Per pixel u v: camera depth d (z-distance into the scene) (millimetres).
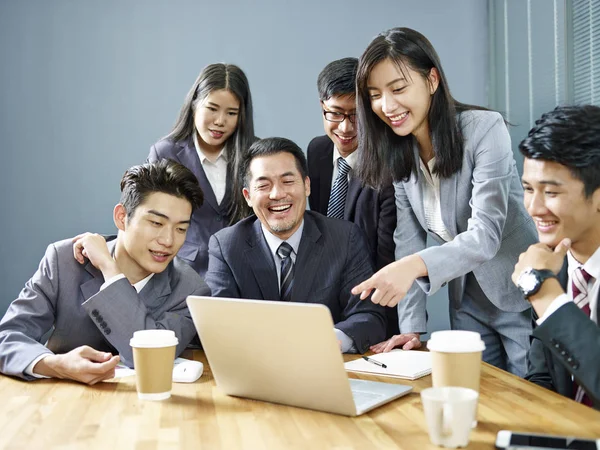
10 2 4094
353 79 2480
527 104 3779
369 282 1723
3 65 4094
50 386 1495
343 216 2611
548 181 1380
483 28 4266
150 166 1812
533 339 1625
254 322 1290
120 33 4152
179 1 4172
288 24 4223
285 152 2080
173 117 4180
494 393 1383
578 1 3297
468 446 1062
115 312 1715
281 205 2064
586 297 1467
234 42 4199
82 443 1108
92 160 4148
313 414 1265
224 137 2590
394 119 1993
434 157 2080
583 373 1191
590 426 1155
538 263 1337
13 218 4094
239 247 2129
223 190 2658
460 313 2381
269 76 4215
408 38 1958
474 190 2061
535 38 3676
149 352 1353
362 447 1070
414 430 1153
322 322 1201
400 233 2350
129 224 1805
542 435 1049
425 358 1734
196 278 1963
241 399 1382
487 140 2047
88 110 4145
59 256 1848
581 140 1345
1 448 1092
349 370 1637
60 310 1830
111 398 1386
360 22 4242
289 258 2115
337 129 2541
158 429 1177
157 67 4168
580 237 1425
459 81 4258
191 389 1462
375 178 2160
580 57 3305
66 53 4133
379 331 1992
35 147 4117
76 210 4137
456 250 1897
